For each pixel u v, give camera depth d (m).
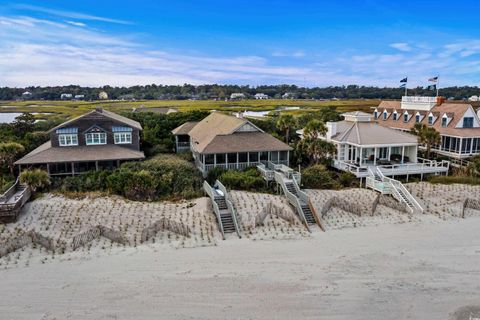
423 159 43.69
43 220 28.52
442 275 23.03
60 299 20.38
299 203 30.95
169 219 29.64
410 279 22.53
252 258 25.14
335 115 71.31
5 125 52.00
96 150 40.06
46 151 38.69
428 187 37.53
